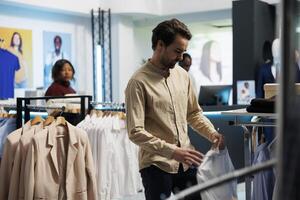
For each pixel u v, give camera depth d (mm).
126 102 2018
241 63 6855
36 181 2564
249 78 6766
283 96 621
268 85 2213
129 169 3627
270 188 2336
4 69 7016
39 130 2676
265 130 2604
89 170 2758
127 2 8125
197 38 10203
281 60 626
